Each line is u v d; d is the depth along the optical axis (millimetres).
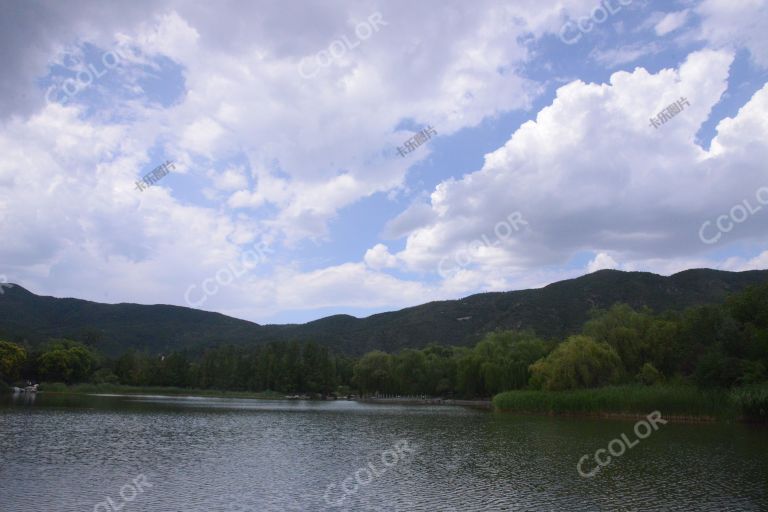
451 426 74500
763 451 47750
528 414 97188
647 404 79812
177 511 27578
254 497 31016
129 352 190000
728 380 78375
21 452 43688
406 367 179125
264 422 78938
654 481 35500
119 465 39719
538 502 30312
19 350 142375
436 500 30828
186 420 77375
